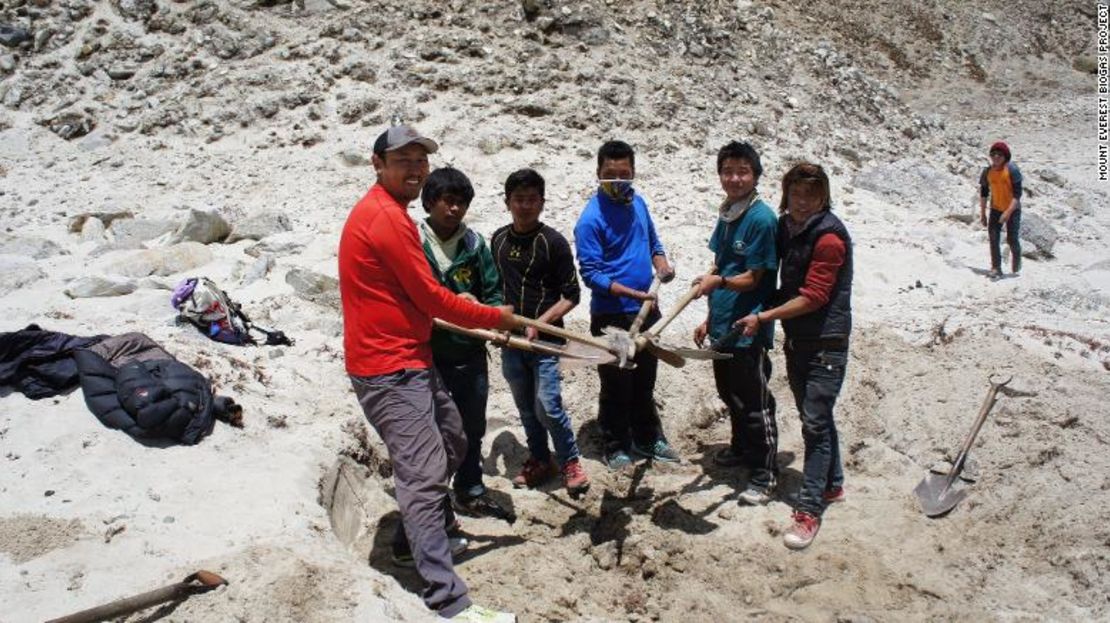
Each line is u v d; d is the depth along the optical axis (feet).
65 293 22.18
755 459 16.76
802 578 14.84
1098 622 13.64
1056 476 16.22
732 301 16.19
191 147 34.65
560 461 16.98
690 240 27.68
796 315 15.15
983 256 30.66
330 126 34.55
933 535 15.79
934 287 26.96
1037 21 75.31
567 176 31.76
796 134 37.81
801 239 15.16
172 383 15.93
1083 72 71.00
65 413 15.76
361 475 17.19
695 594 14.79
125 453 15.14
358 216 12.75
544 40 38.09
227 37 37.86
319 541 13.57
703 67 39.86
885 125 41.65
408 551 14.57
